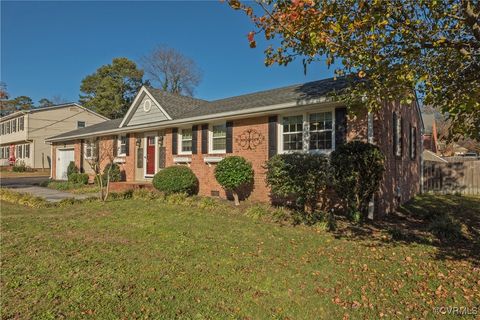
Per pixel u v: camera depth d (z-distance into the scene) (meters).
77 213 8.33
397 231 6.13
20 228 6.65
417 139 14.00
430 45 4.06
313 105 8.32
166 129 14.24
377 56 4.04
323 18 3.91
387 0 3.72
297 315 3.16
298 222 7.00
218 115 10.79
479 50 3.93
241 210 8.51
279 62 4.95
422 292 3.63
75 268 4.32
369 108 4.83
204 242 5.50
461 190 14.79
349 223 7.07
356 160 6.98
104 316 3.10
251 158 10.47
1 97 40.00
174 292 3.61
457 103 3.42
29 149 30.80
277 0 4.08
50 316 3.09
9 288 3.71
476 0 3.70
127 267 4.36
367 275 4.11
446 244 5.56
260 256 4.80
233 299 3.46
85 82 43.78
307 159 7.74
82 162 20.08
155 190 12.07
